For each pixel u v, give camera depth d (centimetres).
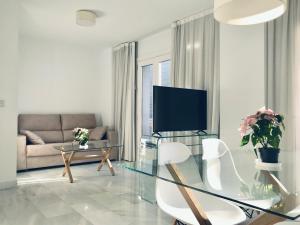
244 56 332
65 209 287
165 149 209
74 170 478
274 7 192
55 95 582
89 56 629
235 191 132
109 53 627
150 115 530
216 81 373
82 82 620
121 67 579
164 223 253
